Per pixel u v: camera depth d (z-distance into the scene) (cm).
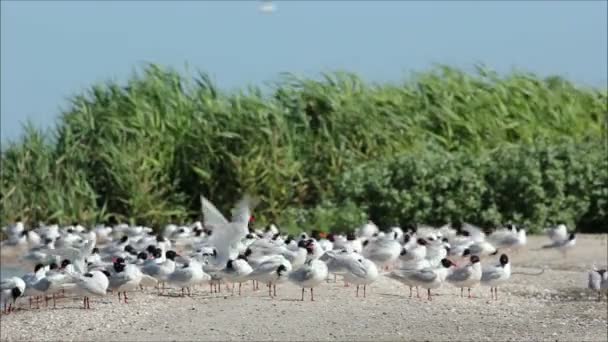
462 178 3866
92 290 2522
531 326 2297
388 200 3869
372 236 3338
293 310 2420
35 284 2591
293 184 4106
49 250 3003
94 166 4128
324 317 2347
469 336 2191
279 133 4147
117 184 4084
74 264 2725
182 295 2684
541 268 3155
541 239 3694
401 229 3572
